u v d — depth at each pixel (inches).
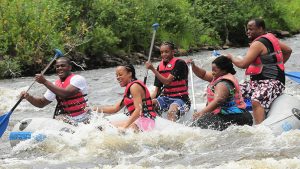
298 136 402.0
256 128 422.6
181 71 487.5
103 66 1093.1
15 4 986.7
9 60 938.7
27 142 421.4
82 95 451.2
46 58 983.6
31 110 642.8
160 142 412.8
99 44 1099.3
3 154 418.6
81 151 402.0
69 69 449.7
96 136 422.0
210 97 447.8
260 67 449.1
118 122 447.2
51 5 1043.9
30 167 368.8
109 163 372.8
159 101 490.0
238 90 440.8
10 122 570.6
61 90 435.8
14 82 867.4
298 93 682.8
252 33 454.9
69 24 1079.6
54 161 382.3
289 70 908.6
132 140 416.2
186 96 492.1
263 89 446.0
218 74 442.3
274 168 326.3
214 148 392.8
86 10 1136.2
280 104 441.7
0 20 968.3
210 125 437.7
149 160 371.6
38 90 778.8
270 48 445.7
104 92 766.5
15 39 967.6
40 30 984.9
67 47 1044.5
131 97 435.8
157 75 485.1
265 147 380.8
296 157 348.8
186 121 481.4
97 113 460.1
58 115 456.1
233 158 359.6
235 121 439.2
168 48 491.2
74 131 432.8
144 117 434.6
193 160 364.8
